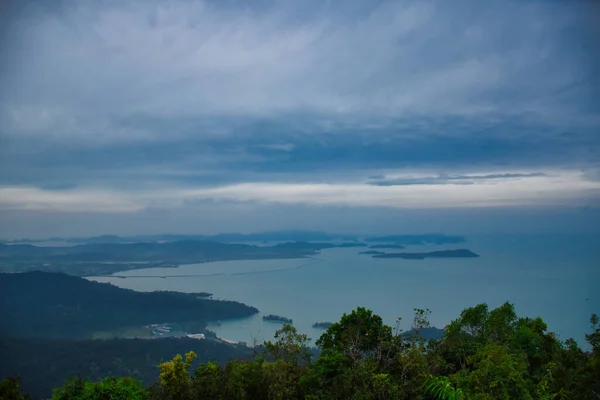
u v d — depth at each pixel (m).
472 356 9.16
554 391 8.50
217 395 8.59
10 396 8.31
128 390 8.44
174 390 8.55
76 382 8.63
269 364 9.12
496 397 7.76
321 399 8.67
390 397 8.59
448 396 8.27
